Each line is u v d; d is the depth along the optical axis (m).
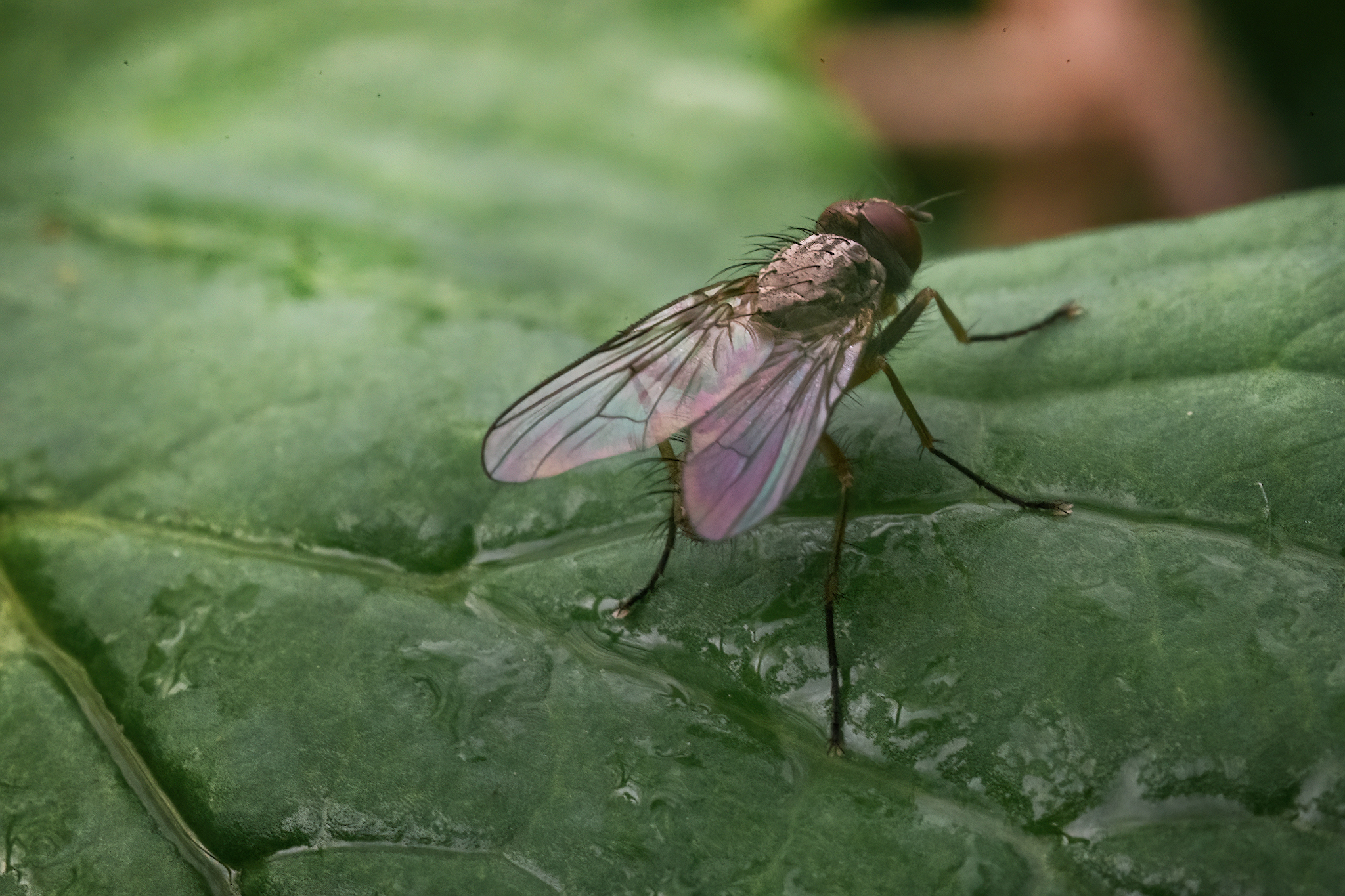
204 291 0.09
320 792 0.08
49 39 0.10
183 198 0.09
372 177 0.10
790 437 0.08
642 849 0.08
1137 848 0.08
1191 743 0.08
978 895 0.08
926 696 0.08
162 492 0.09
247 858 0.08
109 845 0.08
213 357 0.09
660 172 0.10
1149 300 0.09
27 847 0.08
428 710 0.08
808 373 0.08
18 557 0.09
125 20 0.10
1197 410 0.09
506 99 0.10
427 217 0.09
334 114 0.10
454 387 0.09
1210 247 0.09
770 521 0.09
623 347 0.09
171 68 0.10
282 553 0.09
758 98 0.10
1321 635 0.08
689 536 0.08
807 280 0.09
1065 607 0.08
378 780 0.08
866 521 0.09
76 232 0.09
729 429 0.08
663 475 0.09
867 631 0.08
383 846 0.08
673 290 0.09
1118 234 0.09
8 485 0.09
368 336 0.09
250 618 0.09
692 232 0.10
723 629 0.08
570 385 0.09
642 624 0.08
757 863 0.08
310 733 0.08
